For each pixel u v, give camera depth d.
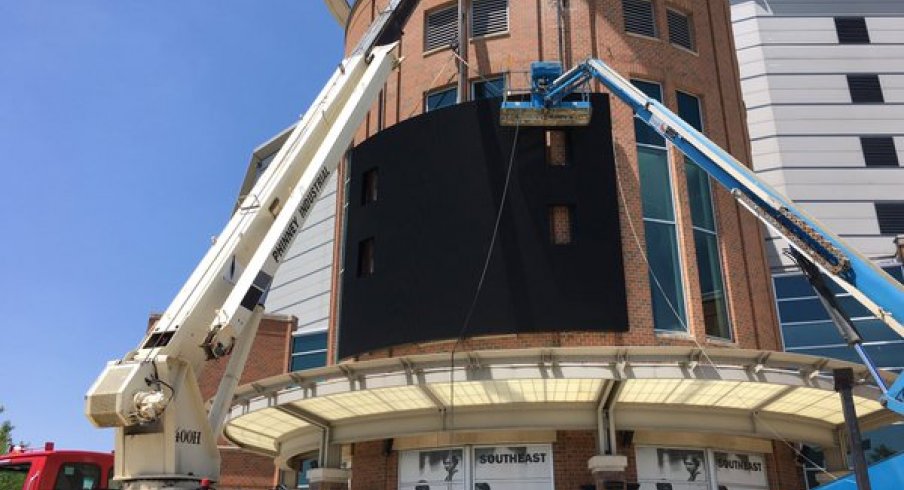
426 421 18.34
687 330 20.14
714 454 18.89
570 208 20.36
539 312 18.97
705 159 16.30
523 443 18.45
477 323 19.23
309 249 46.50
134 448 10.23
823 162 39.75
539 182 20.25
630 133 21.59
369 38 18.45
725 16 26.97
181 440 10.43
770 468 19.44
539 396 17.52
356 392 16.75
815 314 31.80
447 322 19.58
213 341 11.21
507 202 20.17
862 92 41.38
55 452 10.98
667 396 17.38
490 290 19.44
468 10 24.47
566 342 18.91
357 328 21.33
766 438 19.12
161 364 10.41
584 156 20.58
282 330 43.03
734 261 21.78
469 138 21.14
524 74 22.75
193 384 10.78
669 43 24.06
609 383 16.27
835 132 40.41
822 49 42.44
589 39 23.08
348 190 25.69
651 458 18.38
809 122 40.69
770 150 40.38
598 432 17.34
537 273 19.33
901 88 41.44
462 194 20.66
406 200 21.48
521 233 19.78
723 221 22.06
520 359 15.84
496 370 15.76
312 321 43.91
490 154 20.78
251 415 19.09
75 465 11.12
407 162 21.91
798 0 43.59
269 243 12.53
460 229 20.33
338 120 15.59
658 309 20.14
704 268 21.42
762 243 23.47
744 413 18.45
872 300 12.46
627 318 19.03
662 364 15.62
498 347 19.17
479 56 23.50
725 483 18.72
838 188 39.09
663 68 23.42
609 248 19.59
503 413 17.92
